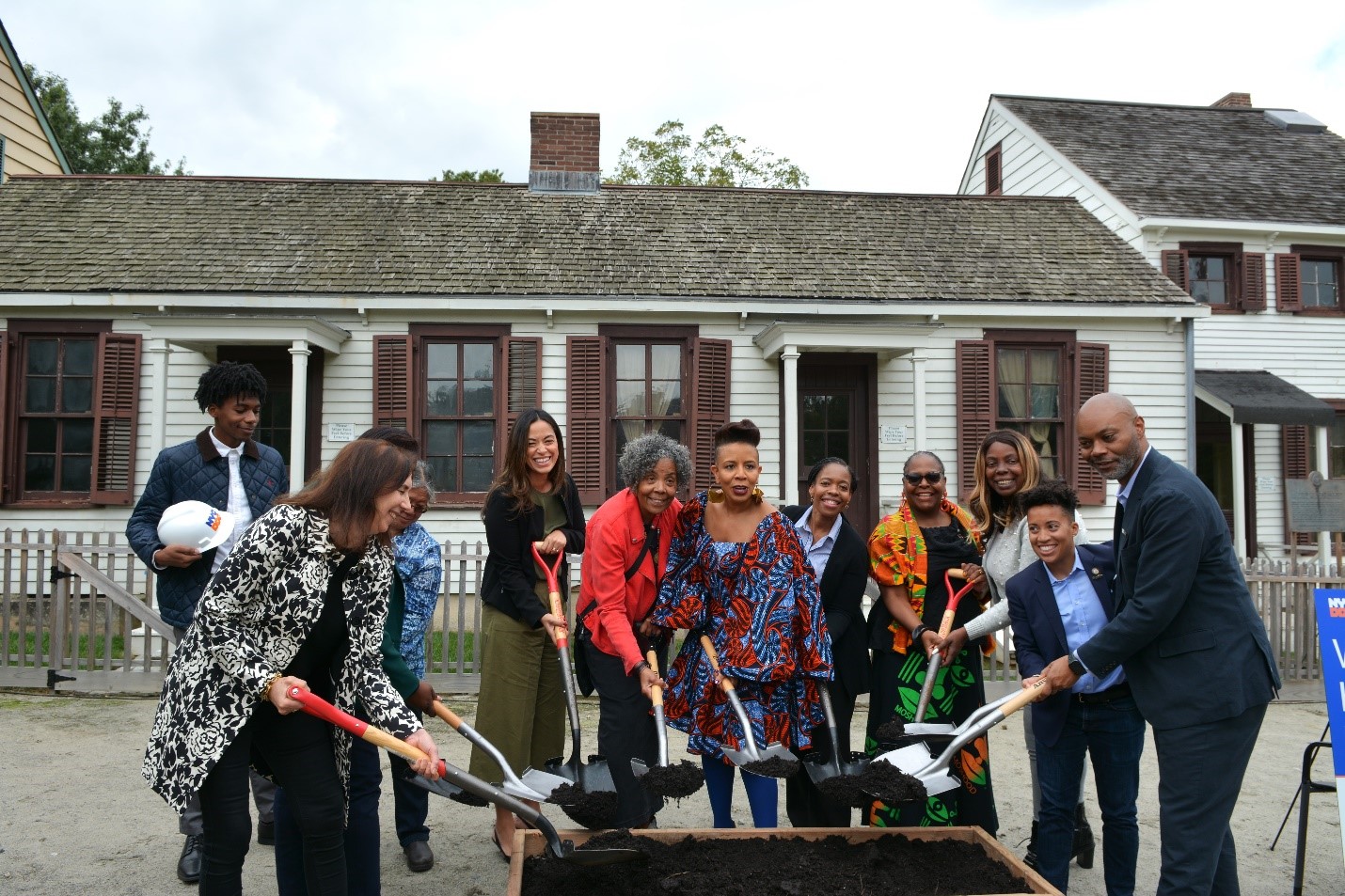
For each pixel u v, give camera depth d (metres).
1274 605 7.53
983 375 10.42
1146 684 3.01
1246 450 12.41
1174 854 2.91
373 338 9.84
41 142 12.77
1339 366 12.73
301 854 2.91
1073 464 10.56
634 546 3.55
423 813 4.01
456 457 9.97
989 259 11.18
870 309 10.12
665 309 9.87
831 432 10.49
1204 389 11.80
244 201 11.18
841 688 3.66
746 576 3.45
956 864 2.98
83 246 10.07
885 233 11.56
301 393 9.09
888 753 3.33
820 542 3.72
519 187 11.88
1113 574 3.36
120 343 9.59
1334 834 4.58
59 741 5.73
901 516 3.85
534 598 3.82
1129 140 14.42
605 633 3.54
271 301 9.52
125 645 7.02
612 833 3.01
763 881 2.81
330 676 2.75
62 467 9.73
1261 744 6.24
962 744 3.12
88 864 3.91
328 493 2.58
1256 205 12.78
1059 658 3.13
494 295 9.70
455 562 9.58
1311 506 9.34
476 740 3.08
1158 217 12.16
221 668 2.52
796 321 10.25
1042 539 3.36
